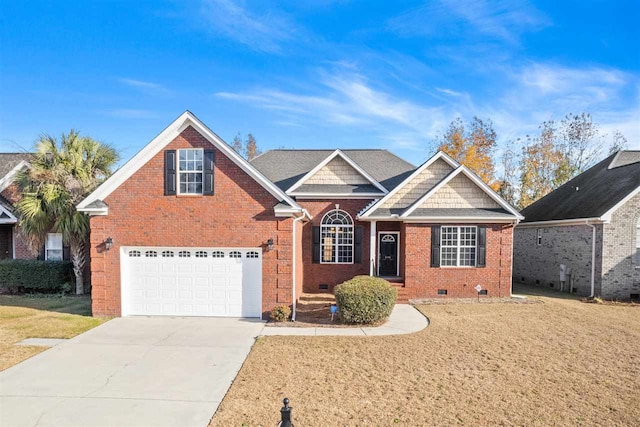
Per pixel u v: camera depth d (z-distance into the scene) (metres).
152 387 7.71
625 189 17.92
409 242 16.75
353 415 6.55
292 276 13.12
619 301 17.05
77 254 17.19
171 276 13.45
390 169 20.86
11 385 7.79
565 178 38.25
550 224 21.20
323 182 19.16
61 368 8.70
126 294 13.46
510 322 12.98
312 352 9.81
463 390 7.60
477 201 17.25
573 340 10.97
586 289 18.39
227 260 13.37
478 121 40.56
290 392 7.45
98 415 6.60
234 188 13.19
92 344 10.41
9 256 19.22
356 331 11.80
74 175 16.73
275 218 13.12
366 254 18.59
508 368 8.79
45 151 16.34
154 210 13.25
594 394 7.47
